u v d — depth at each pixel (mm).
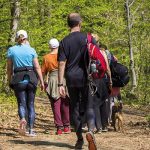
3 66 22641
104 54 12836
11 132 13461
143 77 39188
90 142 9250
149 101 33594
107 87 12891
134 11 44250
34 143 11289
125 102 33969
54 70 13859
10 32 22969
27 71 12469
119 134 13438
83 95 9961
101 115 13773
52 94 13609
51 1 25875
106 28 40844
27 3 24047
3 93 22328
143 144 11227
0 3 23156
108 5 35844
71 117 10188
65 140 11922
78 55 9906
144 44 44094
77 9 31719
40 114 20219
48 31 25516
